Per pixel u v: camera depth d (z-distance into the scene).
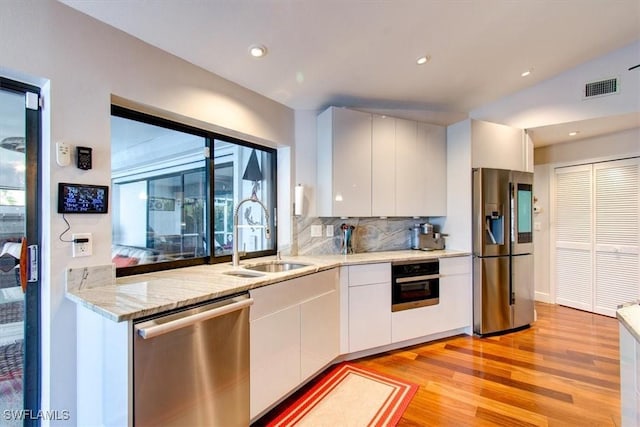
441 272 2.99
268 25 1.83
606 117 2.91
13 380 1.44
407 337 2.82
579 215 3.87
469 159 3.16
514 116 3.42
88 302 1.33
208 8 1.65
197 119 2.13
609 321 3.48
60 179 1.49
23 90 1.46
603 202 3.65
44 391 1.47
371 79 2.67
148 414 1.25
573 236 3.94
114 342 1.26
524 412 1.89
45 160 1.47
